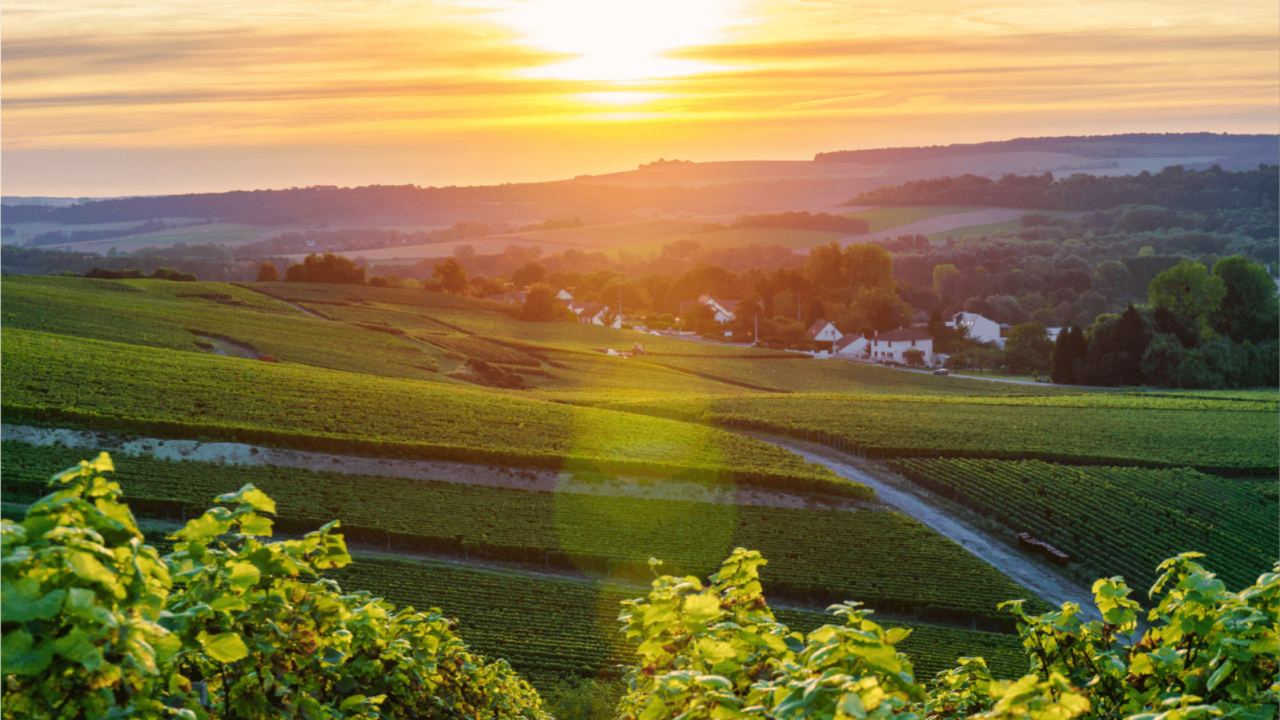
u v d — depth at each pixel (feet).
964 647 137.18
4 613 11.97
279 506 164.96
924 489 224.53
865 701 14.07
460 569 149.89
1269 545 188.34
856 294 599.57
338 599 23.90
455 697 29.96
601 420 257.55
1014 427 281.13
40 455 167.73
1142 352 413.59
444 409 243.19
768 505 199.41
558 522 174.09
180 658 19.84
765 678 20.06
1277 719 17.74
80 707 13.38
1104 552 178.29
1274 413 312.91
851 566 163.43
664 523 180.24
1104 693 22.75
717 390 376.68
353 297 508.94
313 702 21.34
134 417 186.70
